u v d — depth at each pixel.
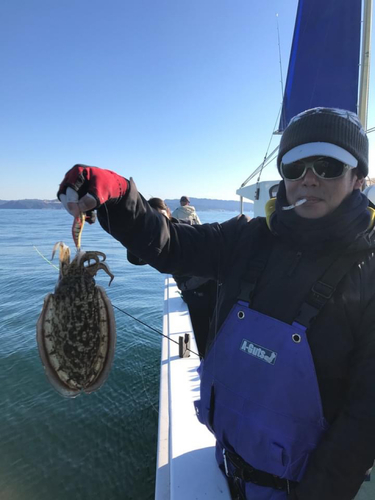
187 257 1.62
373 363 1.08
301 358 1.18
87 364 1.52
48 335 1.47
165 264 1.57
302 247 1.29
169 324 4.54
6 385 5.12
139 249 1.47
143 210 1.44
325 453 1.11
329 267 1.22
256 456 1.28
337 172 1.19
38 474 3.54
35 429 4.18
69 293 1.49
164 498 1.86
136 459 3.76
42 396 4.85
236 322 1.37
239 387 1.30
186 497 1.66
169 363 3.35
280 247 1.40
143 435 4.12
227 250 1.66
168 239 1.54
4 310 8.83
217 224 1.81
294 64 4.92
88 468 3.64
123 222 1.38
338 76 4.56
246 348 1.31
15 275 13.36
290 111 5.04
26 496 3.30
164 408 2.79
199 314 2.92
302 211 1.27
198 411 1.61
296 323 1.20
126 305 9.59
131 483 3.47
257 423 1.25
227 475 1.69
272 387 1.22
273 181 5.76
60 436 4.08
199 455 1.95
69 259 1.55
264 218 1.64
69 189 1.14
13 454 3.80
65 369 1.48
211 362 1.46
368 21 4.34
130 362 5.90
